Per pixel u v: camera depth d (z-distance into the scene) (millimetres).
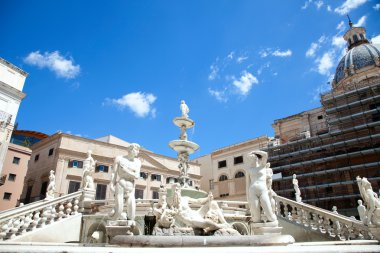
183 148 16375
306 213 12555
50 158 35344
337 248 4004
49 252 3633
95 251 3625
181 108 17484
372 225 9914
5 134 28781
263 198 7152
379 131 31359
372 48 45500
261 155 7656
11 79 30906
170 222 7711
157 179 41750
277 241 5078
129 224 7016
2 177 30062
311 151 34500
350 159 31922
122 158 7711
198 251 3650
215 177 46312
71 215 11008
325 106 37344
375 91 33781
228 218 11281
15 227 9125
